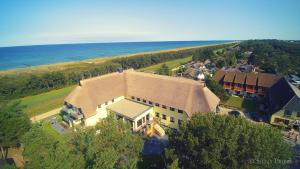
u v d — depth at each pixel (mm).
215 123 24922
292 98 44094
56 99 70625
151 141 41094
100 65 125500
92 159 21031
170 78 49969
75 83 92500
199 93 43250
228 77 69000
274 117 46219
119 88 53469
